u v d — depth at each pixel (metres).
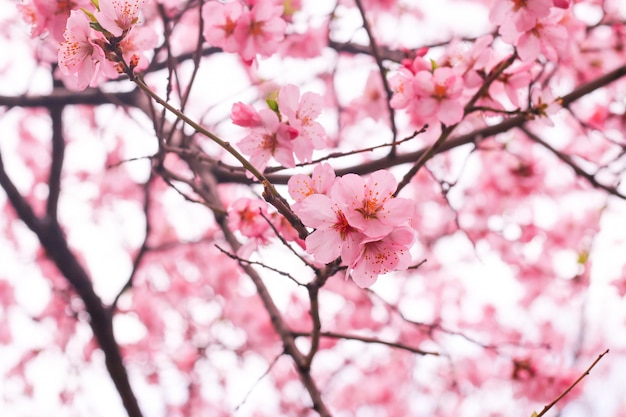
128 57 2.49
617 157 3.74
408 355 6.20
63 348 6.40
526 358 4.51
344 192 1.90
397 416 6.35
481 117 2.89
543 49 2.62
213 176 3.92
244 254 2.66
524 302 5.86
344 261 1.88
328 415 2.87
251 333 6.37
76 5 2.59
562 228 5.45
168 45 2.56
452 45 2.79
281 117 2.32
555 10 2.60
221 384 6.54
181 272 6.49
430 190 5.56
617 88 4.85
